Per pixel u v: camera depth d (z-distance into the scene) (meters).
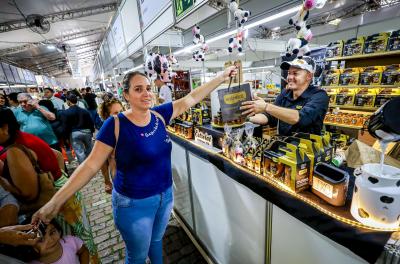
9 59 11.19
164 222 1.37
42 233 0.97
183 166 2.01
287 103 1.54
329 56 3.22
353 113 2.98
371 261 0.61
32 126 2.92
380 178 0.62
